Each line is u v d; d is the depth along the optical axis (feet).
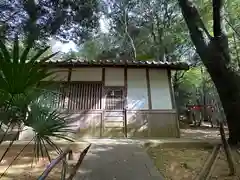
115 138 22.31
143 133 23.77
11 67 6.31
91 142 18.70
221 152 14.62
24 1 32.86
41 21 34.53
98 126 23.89
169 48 45.42
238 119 15.39
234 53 22.04
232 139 15.69
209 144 17.52
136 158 13.84
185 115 46.52
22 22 32.68
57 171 11.60
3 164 12.94
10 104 7.00
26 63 6.50
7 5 32.35
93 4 37.27
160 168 12.42
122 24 48.88
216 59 15.97
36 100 8.31
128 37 50.85
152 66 25.31
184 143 17.85
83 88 24.97
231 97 15.67
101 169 11.62
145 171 11.42
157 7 44.14
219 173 11.14
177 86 45.32
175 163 13.37
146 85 25.35
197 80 48.24
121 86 25.29
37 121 8.09
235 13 27.89
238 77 15.89
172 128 23.81
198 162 13.34
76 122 23.73
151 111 24.44
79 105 24.40
